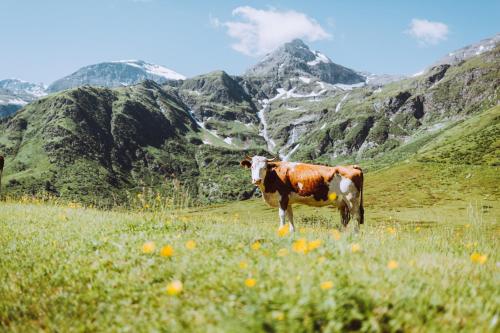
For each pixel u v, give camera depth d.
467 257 8.01
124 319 5.42
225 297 5.46
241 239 9.01
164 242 8.81
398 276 5.69
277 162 15.76
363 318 4.57
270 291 5.08
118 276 6.93
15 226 12.78
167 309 5.42
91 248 8.99
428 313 4.74
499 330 4.35
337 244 7.87
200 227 11.43
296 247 6.45
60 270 7.54
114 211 16.56
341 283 5.27
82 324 5.43
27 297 6.52
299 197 15.48
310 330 4.31
